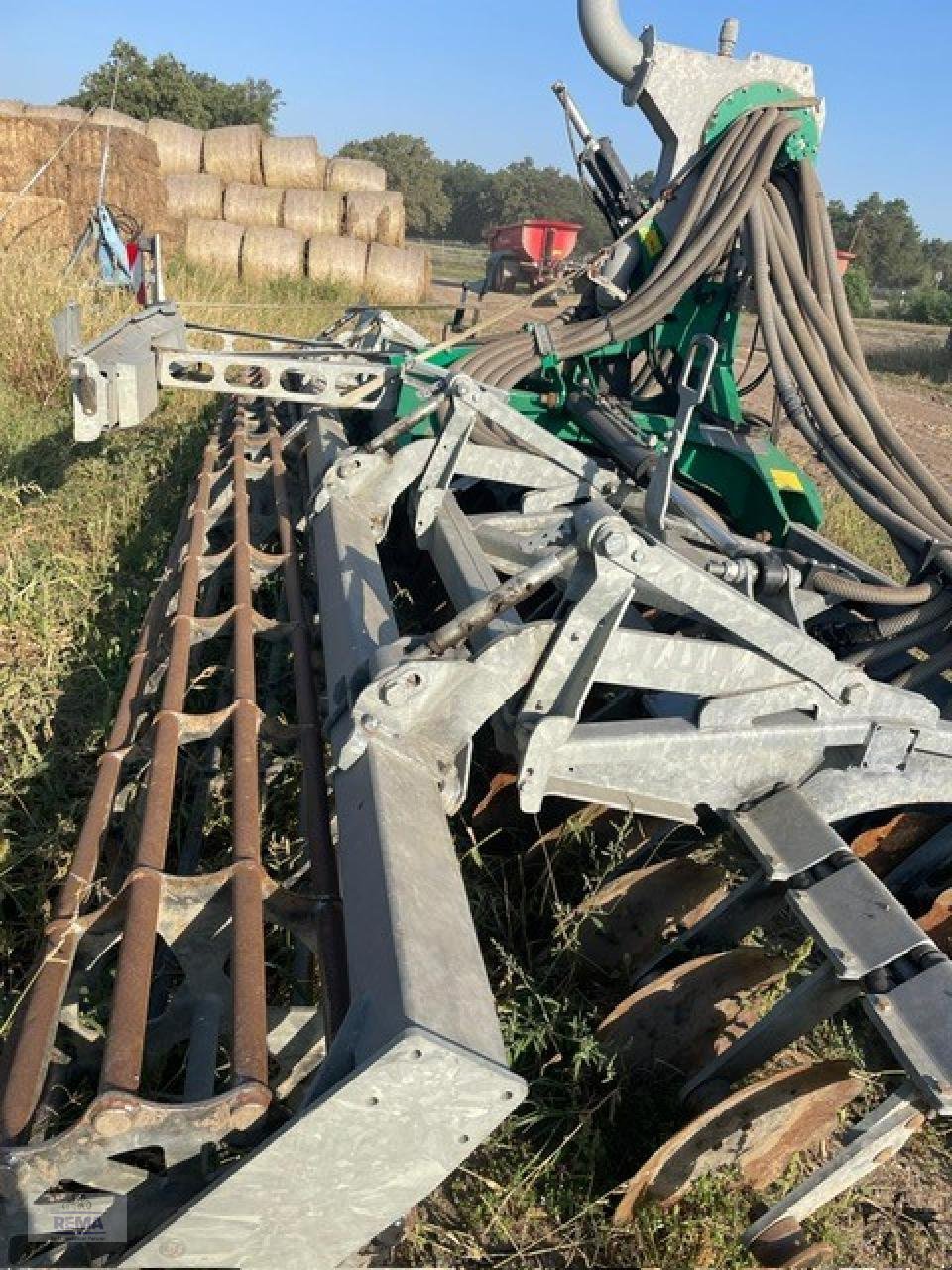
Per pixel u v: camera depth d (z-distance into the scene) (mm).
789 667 3240
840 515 9555
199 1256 2053
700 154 5871
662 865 3621
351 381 5652
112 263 14258
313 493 4836
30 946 3355
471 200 100250
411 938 2146
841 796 3477
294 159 22297
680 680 3158
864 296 46375
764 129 5633
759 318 5273
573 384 6461
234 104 49625
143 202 18422
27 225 15469
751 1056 3098
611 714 4176
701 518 3975
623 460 5316
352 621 3453
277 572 4656
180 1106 1980
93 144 16969
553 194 96312
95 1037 2611
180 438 8234
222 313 14664
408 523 6176
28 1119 2021
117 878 3121
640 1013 3279
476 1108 1994
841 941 2885
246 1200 2008
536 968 3670
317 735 3262
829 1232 3086
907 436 16344
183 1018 2646
